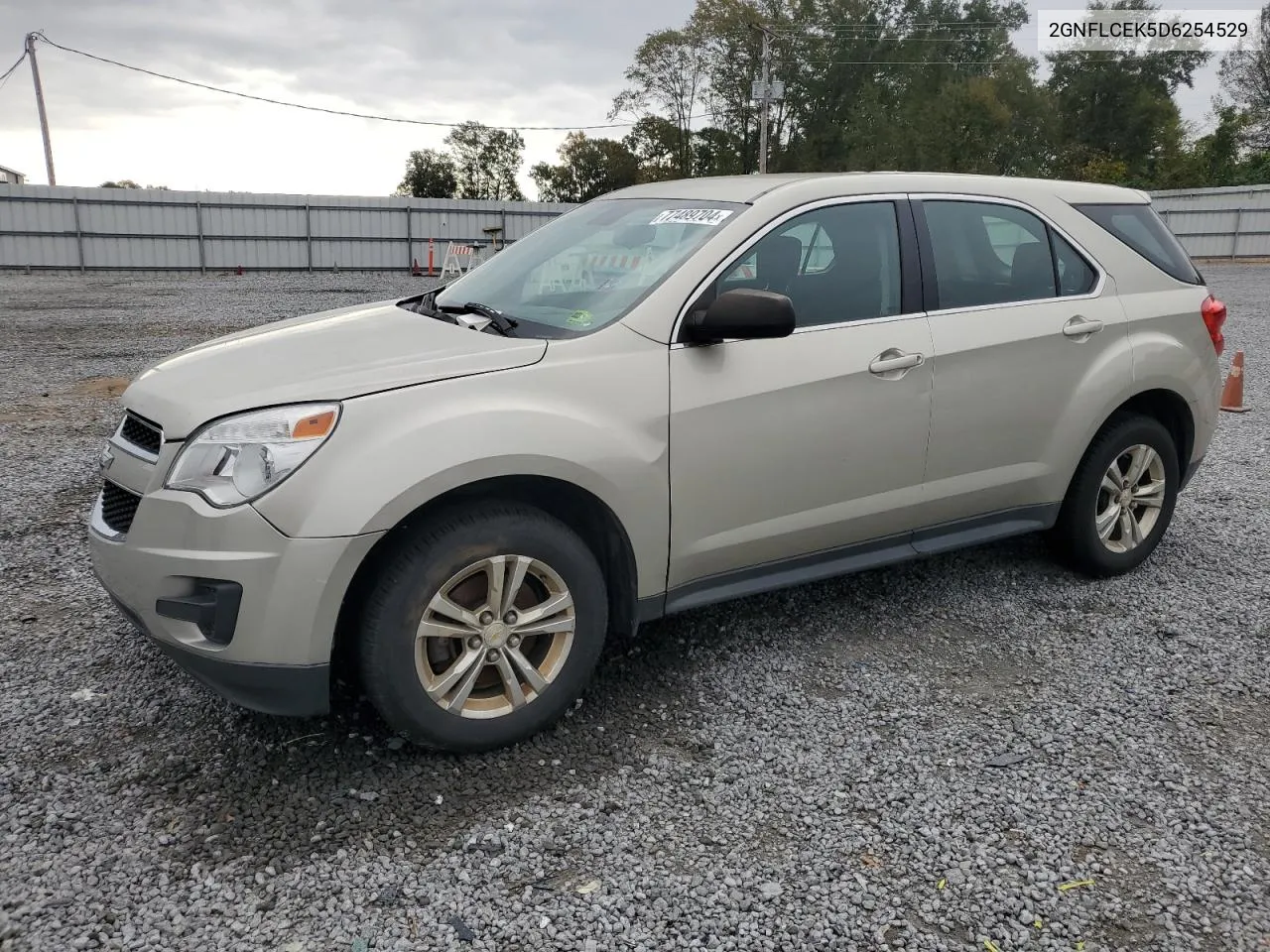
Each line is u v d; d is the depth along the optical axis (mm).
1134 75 61812
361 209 31250
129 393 3277
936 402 3852
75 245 28750
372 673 2871
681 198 3926
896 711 3455
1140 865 2666
